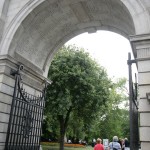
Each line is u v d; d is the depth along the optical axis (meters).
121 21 14.12
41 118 14.98
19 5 13.76
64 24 15.80
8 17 13.70
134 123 10.27
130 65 10.62
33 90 15.41
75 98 31.09
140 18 10.61
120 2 11.61
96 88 32.38
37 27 14.67
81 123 36.56
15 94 12.57
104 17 14.99
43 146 44.38
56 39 16.86
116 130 57.31
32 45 15.34
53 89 30.17
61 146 32.28
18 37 13.62
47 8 13.75
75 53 32.09
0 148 11.98
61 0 13.41
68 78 30.27
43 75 16.81
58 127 39.16
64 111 29.95
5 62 12.57
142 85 9.57
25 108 13.48
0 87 12.26
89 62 32.16
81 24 16.08
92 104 31.94
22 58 14.46
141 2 10.90
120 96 56.53
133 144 9.41
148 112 9.20
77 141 71.25
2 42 13.20
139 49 10.05
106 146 27.92
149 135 8.94
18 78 12.97
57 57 31.77
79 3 13.91
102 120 56.62
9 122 11.98
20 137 12.84
